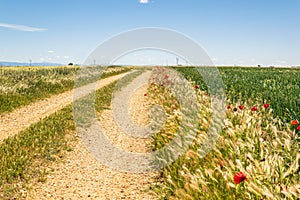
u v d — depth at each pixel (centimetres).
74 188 626
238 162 433
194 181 454
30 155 782
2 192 593
